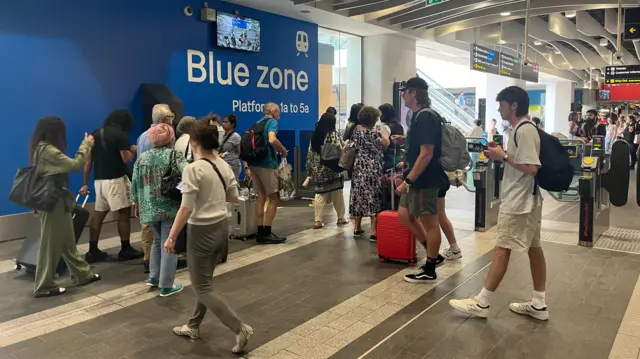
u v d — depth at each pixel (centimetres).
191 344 330
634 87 2489
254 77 972
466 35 1443
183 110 827
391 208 565
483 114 2091
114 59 731
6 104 620
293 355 312
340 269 492
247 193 641
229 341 334
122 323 366
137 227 689
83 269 451
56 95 668
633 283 440
